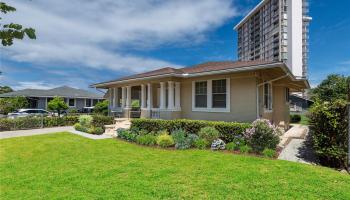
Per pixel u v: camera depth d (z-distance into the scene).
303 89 19.52
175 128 10.75
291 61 78.50
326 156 6.74
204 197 4.30
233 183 4.96
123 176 5.54
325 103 7.10
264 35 90.31
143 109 15.14
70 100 38.34
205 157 7.18
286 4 80.94
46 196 4.43
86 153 8.23
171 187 4.78
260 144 7.68
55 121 19.05
